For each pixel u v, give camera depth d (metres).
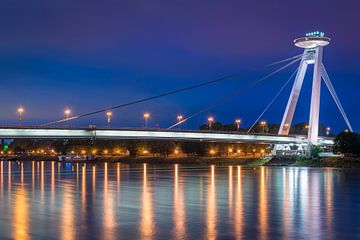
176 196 94.88
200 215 70.69
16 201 86.31
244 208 78.19
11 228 60.69
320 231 60.59
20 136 153.00
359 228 62.53
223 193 100.88
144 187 115.12
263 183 127.50
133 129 182.25
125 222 64.75
